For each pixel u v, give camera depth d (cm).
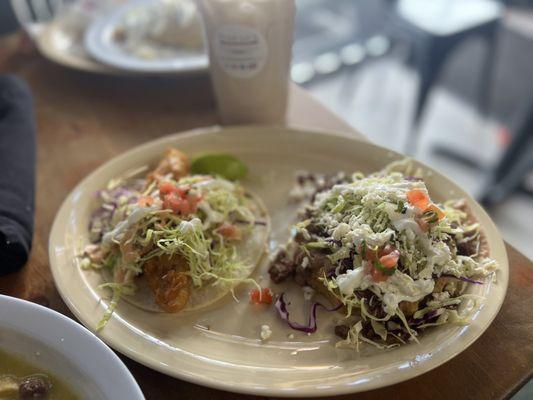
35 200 38
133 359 27
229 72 43
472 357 28
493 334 29
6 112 43
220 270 34
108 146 46
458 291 31
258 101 45
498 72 113
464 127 107
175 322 31
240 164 41
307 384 26
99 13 61
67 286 31
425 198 32
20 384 25
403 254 30
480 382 27
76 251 34
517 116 90
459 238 33
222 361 28
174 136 42
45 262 35
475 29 95
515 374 27
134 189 39
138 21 58
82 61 54
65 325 26
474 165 97
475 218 34
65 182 42
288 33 41
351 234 31
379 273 29
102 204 38
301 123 48
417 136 104
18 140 40
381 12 104
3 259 33
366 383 25
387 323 29
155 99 52
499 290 29
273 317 31
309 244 33
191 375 26
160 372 27
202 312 31
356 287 30
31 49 59
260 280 34
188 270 33
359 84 117
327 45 119
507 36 110
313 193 39
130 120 50
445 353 26
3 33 71
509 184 90
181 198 35
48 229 38
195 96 53
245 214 38
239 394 27
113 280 33
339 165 41
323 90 115
